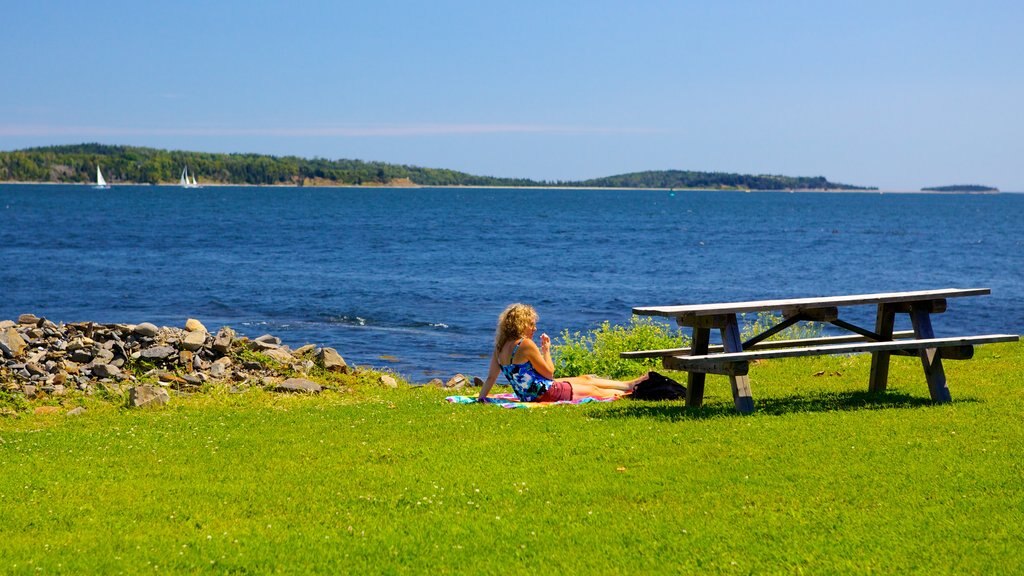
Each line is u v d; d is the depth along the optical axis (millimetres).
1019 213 152750
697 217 122438
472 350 22266
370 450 8336
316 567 5547
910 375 12125
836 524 6000
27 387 12125
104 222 84688
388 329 25766
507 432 8922
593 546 5789
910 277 43250
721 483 6938
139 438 9266
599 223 101188
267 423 10055
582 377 11516
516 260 50750
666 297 34781
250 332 24922
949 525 5910
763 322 19938
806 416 9070
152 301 31266
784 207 183625
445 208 148875
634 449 7965
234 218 99125
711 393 11266
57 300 31172
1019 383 11062
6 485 7355
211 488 7191
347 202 173750
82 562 5637
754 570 5363
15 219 86375
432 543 5895
